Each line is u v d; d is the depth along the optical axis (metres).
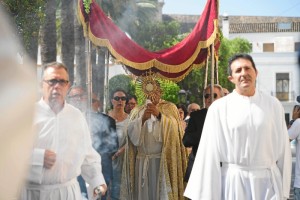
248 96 3.67
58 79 3.30
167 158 6.05
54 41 11.18
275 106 3.71
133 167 6.06
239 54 3.73
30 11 7.58
